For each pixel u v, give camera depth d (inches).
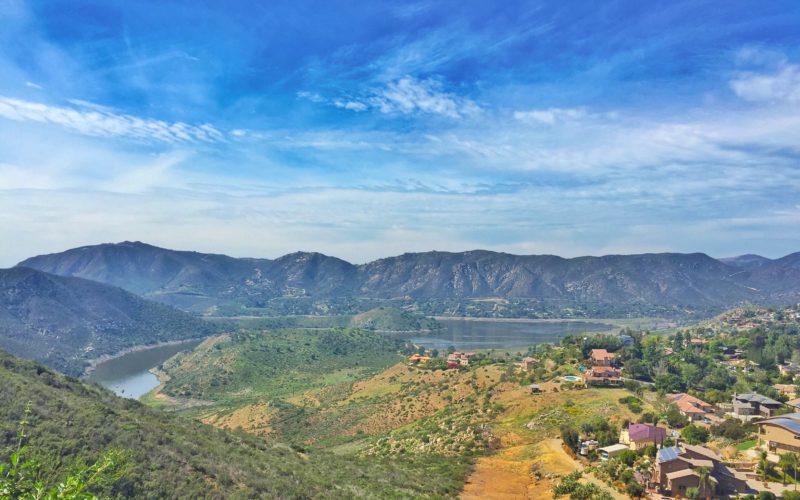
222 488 2017.7
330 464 3152.1
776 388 5861.2
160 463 2041.1
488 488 2999.5
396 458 3875.5
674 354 7706.7
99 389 3420.3
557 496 2726.4
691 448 2748.5
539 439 3875.5
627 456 2965.1
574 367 6274.6
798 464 2684.5
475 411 4904.0
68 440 1945.1
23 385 2390.5
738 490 2497.5
